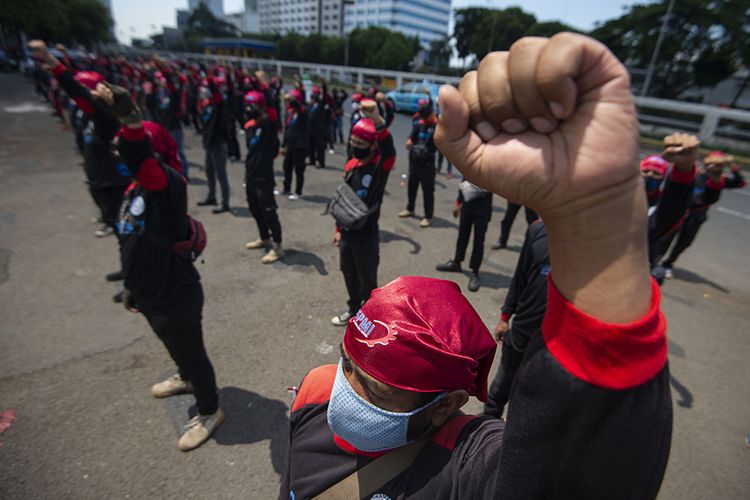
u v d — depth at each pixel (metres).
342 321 3.38
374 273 3.18
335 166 9.42
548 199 0.40
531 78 0.34
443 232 5.68
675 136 2.06
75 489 1.97
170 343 2.00
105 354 2.90
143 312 1.96
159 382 2.67
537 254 1.95
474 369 0.72
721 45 24.91
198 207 6.12
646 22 26.38
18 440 2.21
